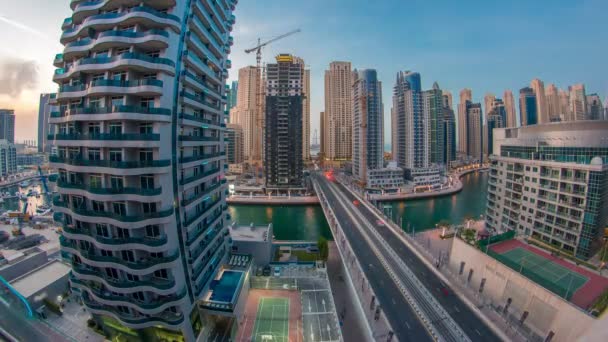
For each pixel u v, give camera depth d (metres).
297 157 190.62
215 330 52.84
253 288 63.81
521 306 56.62
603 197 70.56
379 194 188.62
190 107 48.06
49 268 60.28
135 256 41.84
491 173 105.25
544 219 80.69
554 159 79.12
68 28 44.69
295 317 54.94
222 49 59.59
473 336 52.28
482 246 71.38
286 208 172.00
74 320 52.03
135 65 37.91
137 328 44.44
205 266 52.91
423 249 90.06
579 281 58.62
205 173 52.84
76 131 41.31
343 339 53.09
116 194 39.81
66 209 44.44
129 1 40.41
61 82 44.22
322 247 84.00
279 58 187.38
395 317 57.59
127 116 37.59
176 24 41.00
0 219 118.88
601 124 69.50
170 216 41.28
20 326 49.88
